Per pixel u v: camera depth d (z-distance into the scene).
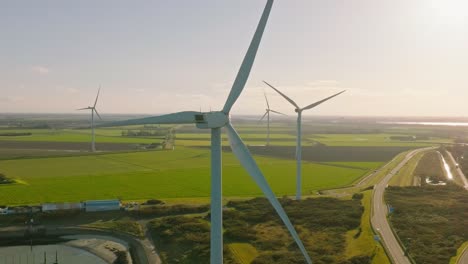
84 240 67.75
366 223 70.19
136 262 58.72
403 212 76.88
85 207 80.19
